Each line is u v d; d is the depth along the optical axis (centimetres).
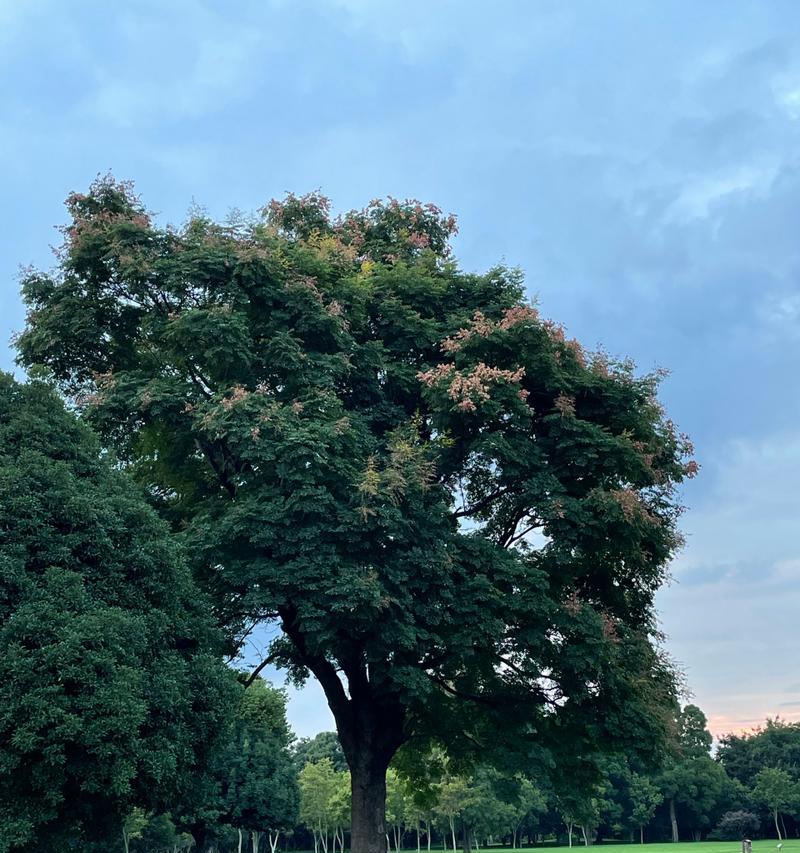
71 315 1959
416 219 2473
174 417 1803
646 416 2070
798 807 9525
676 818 10231
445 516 1850
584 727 2036
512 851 7738
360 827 1988
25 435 1404
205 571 1752
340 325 1884
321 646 1695
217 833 4672
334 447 1678
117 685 1170
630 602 2252
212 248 1889
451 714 2208
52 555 1280
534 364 1964
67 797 1234
